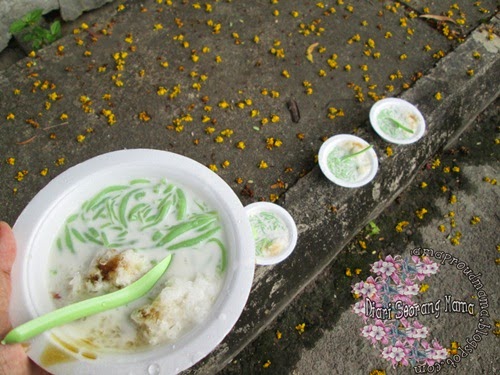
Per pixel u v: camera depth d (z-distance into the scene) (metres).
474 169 1.33
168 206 0.64
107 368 0.52
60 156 1.12
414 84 1.28
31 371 0.53
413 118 1.18
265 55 1.32
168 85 1.24
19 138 1.13
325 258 1.09
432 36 1.41
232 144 1.17
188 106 1.21
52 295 0.57
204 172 0.66
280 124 1.21
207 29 1.35
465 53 1.34
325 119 1.23
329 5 1.44
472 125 1.41
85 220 0.63
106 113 1.17
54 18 1.36
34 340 0.52
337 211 1.08
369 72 1.32
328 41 1.37
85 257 0.60
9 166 1.09
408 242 1.21
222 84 1.26
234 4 1.40
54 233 0.61
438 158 1.33
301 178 1.11
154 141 1.16
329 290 1.15
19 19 1.28
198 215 0.64
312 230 1.05
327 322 1.11
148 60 1.28
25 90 1.20
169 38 1.32
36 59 1.24
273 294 1.01
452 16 1.45
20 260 0.57
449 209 1.26
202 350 0.53
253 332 1.01
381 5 1.46
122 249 0.61
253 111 1.21
